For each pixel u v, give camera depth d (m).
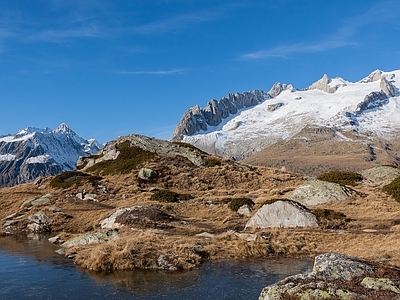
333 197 44.41
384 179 56.81
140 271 25.75
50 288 22.39
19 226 48.22
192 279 23.50
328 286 15.34
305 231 34.06
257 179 69.44
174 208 47.88
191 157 80.75
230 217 42.41
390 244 27.70
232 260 28.66
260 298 16.27
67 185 64.56
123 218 40.97
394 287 14.85
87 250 30.17
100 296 20.58
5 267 28.11
